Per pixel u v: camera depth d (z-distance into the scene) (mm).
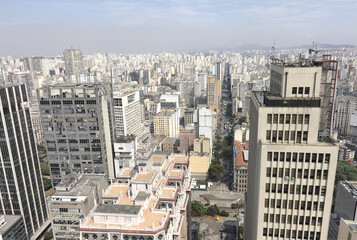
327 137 81688
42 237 193375
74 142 185625
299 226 82625
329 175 76125
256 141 85812
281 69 81000
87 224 91250
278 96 82000
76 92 178500
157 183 116125
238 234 181125
